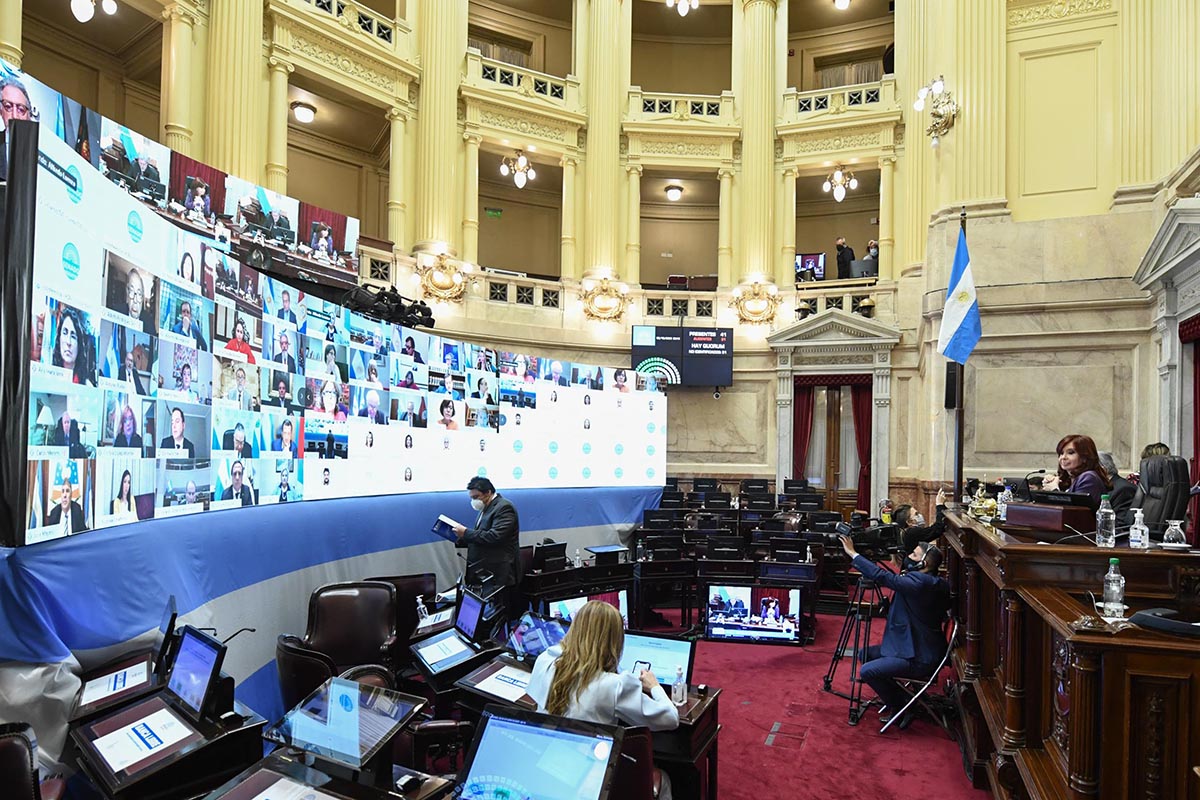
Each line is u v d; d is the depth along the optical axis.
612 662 2.94
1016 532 4.07
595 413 10.55
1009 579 3.60
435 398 7.59
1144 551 3.32
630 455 11.13
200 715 2.60
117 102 12.65
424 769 3.34
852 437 15.03
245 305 4.69
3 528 2.55
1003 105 11.56
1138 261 10.54
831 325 14.68
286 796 2.04
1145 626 2.65
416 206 14.10
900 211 15.37
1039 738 3.54
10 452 2.54
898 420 14.39
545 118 15.56
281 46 12.20
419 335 7.36
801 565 7.67
